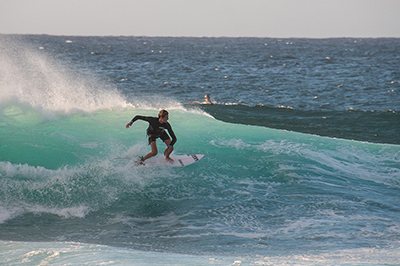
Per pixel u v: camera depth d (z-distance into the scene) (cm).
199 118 1057
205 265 348
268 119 1614
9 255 393
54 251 407
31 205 621
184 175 759
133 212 620
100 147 799
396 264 360
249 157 866
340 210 645
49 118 864
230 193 707
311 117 1689
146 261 364
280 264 355
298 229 562
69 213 609
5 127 789
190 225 576
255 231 554
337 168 851
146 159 781
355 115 1744
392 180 805
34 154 730
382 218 616
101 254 393
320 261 380
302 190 729
